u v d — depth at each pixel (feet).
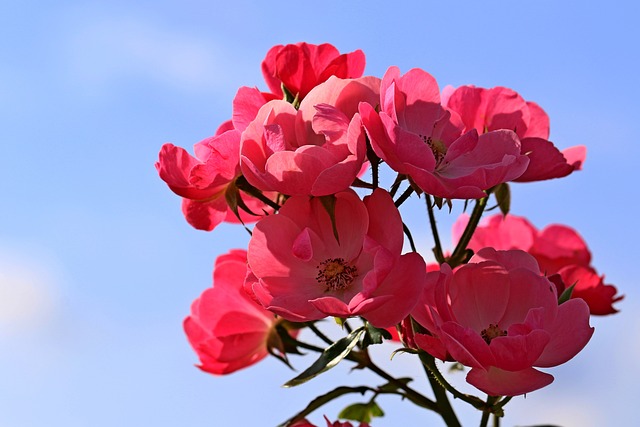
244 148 2.36
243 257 2.69
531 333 2.29
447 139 2.47
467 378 2.32
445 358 2.34
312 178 2.33
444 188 2.32
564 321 2.39
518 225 2.90
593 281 2.81
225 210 2.56
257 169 2.34
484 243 2.88
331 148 2.33
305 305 2.38
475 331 2.40
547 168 2.52
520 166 2.39
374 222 2.37
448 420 2.54
